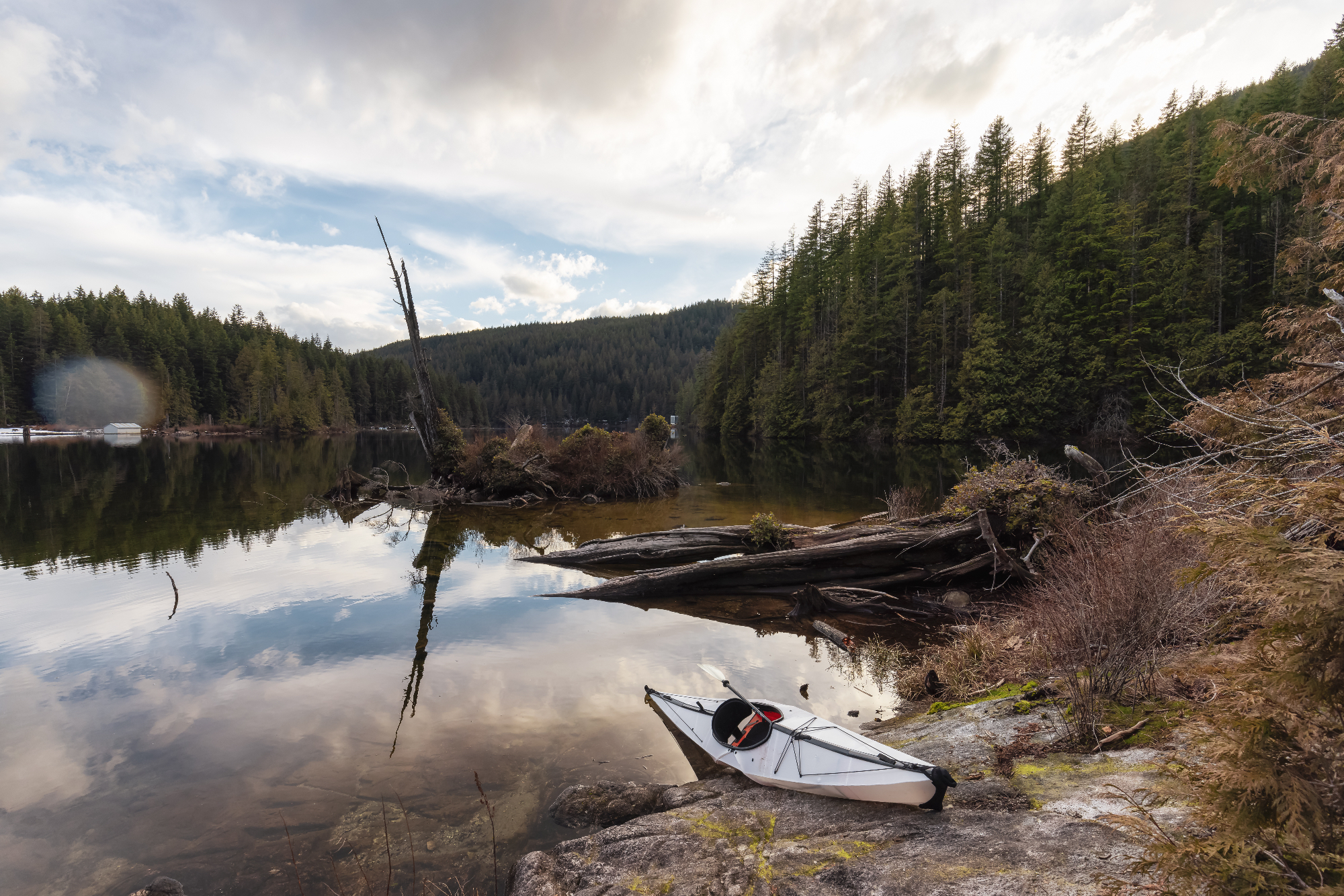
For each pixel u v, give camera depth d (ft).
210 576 37.11
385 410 385.50
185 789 15.76
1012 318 153.99
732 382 241.76
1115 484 44.70
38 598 32.40
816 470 100.58
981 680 21.07
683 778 16.15
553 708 20.25
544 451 78.33
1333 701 6.01
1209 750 7.17
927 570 34.22
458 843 13.64
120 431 257.14
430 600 32.73
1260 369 111.96
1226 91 190.08
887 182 233.14
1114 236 136.87
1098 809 11.48
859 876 10.67
